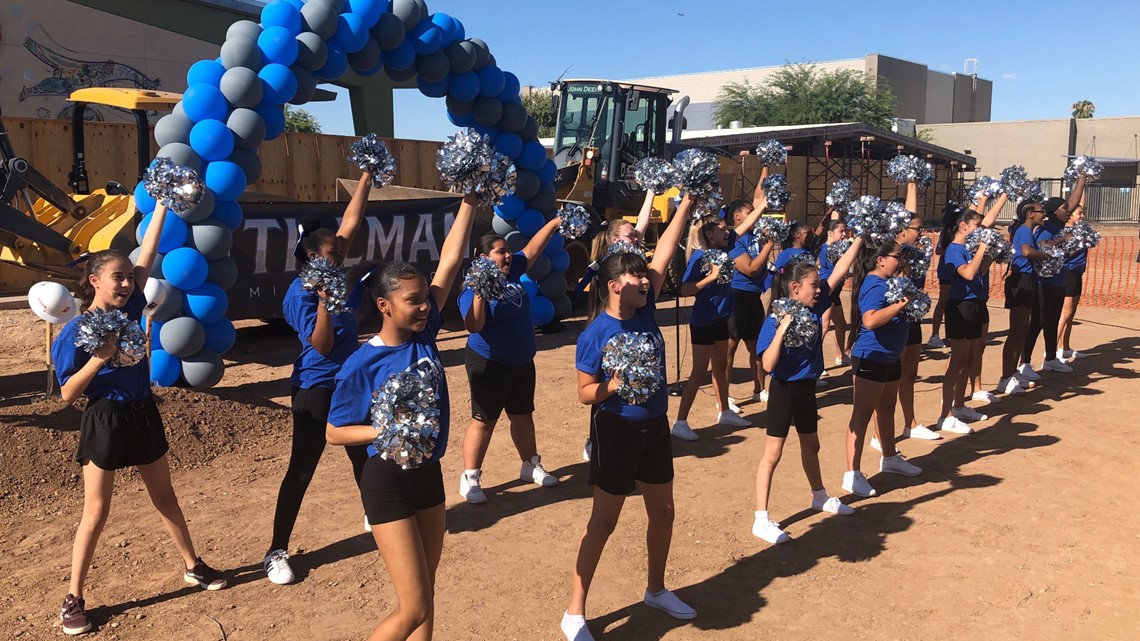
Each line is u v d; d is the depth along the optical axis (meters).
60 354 3.95
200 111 7.79
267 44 8.08
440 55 9.85
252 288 10.41
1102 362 10.50
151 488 4.46
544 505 5.90
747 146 32.34
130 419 4.20
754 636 4.18
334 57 8.62
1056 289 9.54
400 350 3.29
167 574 4.79
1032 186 8.23
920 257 5.89
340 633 4.18
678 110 16.97
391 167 5.19
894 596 4.57
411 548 3.18
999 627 4.24
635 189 15.55
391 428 2.89
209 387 8.14
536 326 12.29
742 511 5.79
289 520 4.75
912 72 70.12
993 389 9.21
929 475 6.49
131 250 9.25
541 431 7.71
